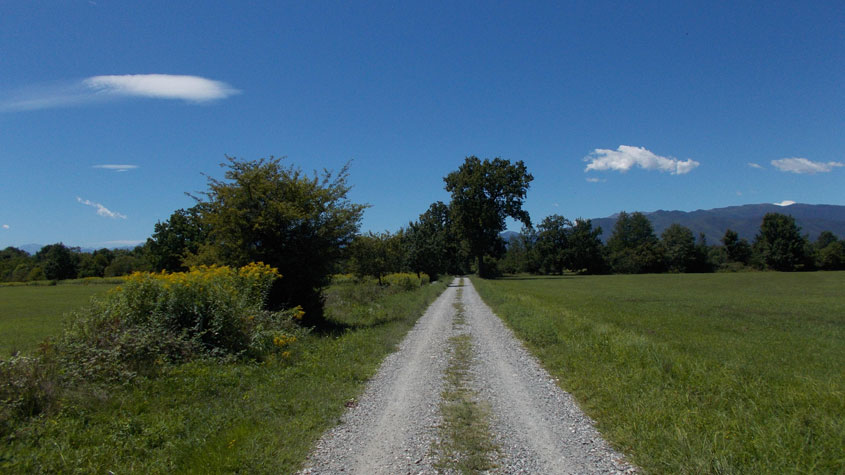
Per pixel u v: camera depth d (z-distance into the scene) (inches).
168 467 188.1
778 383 307.3
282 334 422.6
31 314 1011.3
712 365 360.8
